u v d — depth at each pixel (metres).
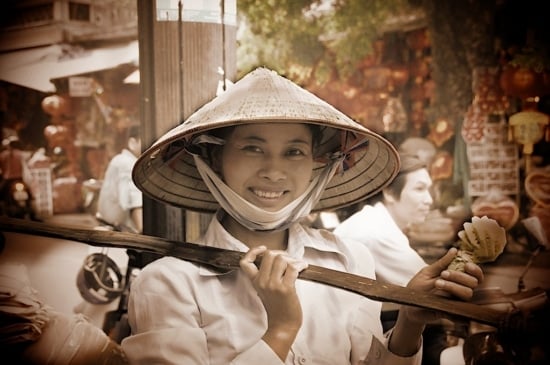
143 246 1.73
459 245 1.81
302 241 1.74
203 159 1.65
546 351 1.77
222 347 1.66
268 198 1.66
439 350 1.78
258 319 1.67
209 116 1.50
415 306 1.68
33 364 1.76
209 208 1.73
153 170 1.60
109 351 1.74
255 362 1.61
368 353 1.72
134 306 1.69
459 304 1.70
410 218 1.81
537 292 1.79
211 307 1.67
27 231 1.77
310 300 1.72
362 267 1.76
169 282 1.68
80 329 1.75
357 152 1.65
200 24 1.77
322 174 1.68
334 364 1.69
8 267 1.76
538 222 1.83
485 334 1.76
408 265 1.79
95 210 1.77
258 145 1.65
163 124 1.76
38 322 1.76
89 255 1.75
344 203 1.75
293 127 1.65
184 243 1.71
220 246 1.70
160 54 1.76
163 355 1.64
